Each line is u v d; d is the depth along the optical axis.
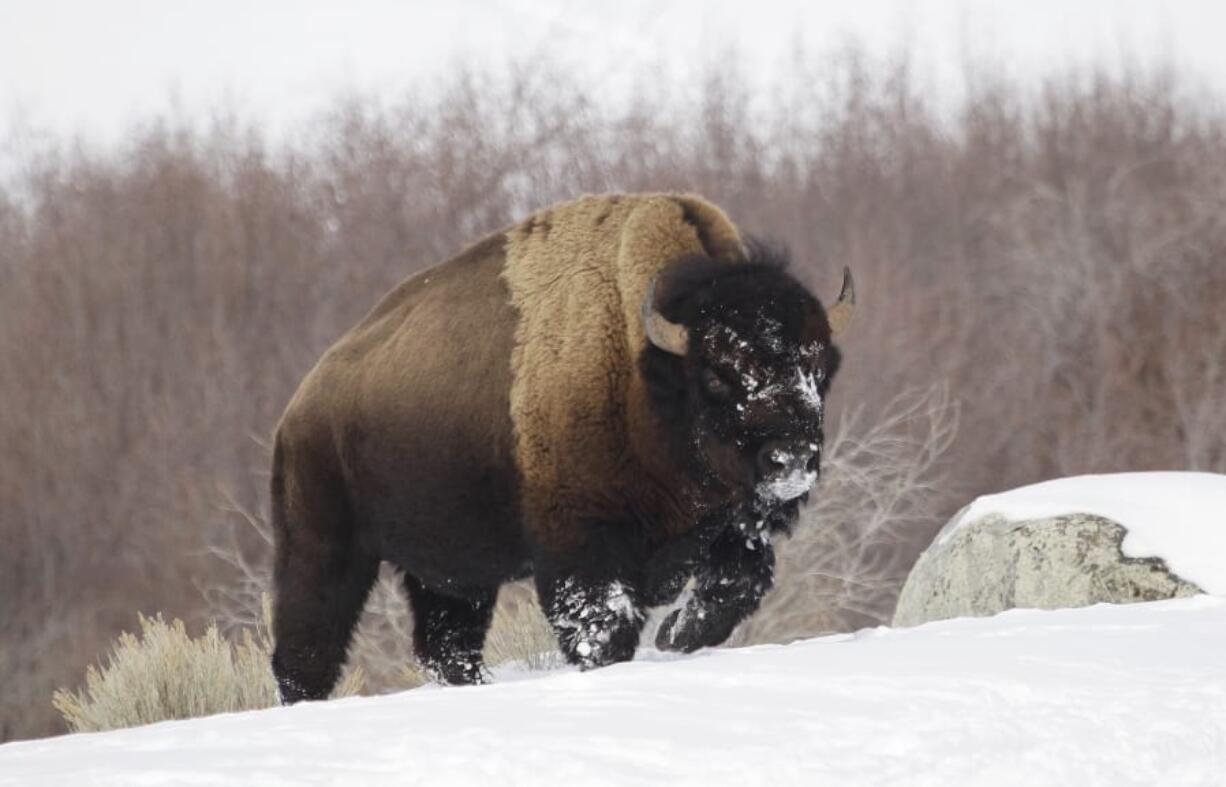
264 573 83.44
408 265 120.19
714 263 27.94
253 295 120.62
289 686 33.78
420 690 21.38
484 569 31.41
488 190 123.88
